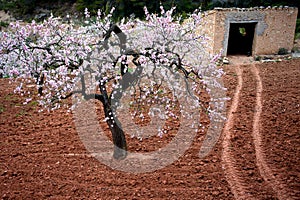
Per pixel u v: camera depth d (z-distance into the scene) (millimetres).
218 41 11305
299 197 3715
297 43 13273
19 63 4195
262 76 9336
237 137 5336
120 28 4496
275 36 11781
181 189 3902
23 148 5078
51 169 4398
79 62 4137
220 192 3848
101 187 3955
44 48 4066
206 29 11555
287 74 9477
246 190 3885
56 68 4172
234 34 13094
